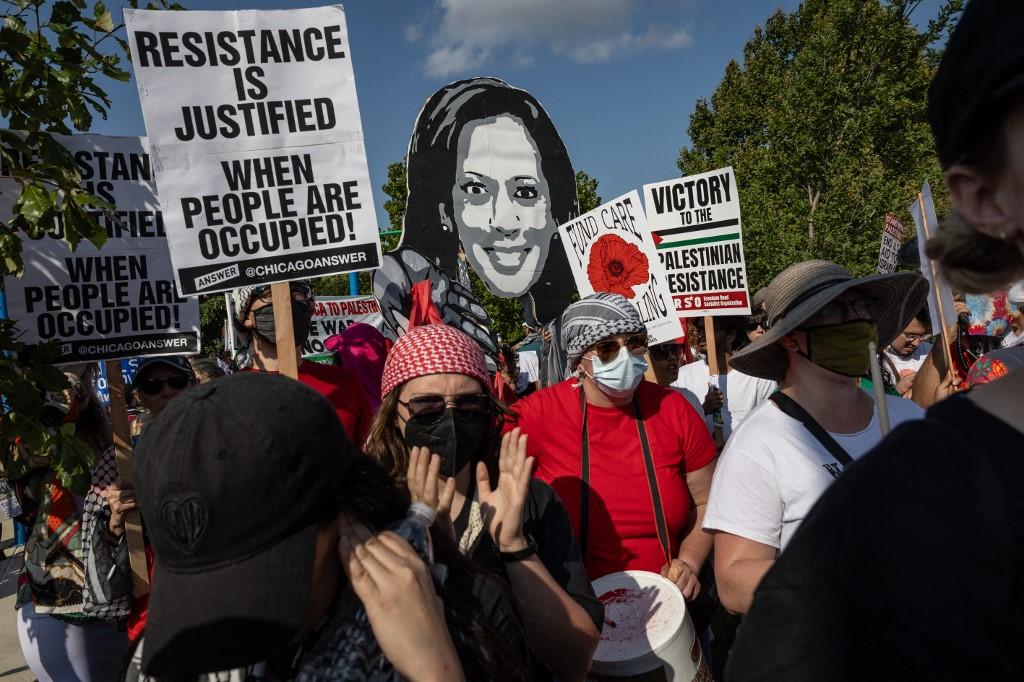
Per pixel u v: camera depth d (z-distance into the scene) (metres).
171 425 0.99
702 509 2.94
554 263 5.57
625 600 2.49
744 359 2.34
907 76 16.50
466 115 5.32
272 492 0.96
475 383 2.14
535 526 1.98
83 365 3.59
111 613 2.98
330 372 3.70
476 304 5.22
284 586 0.95
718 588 2.16
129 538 2.98
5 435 2.52
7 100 2.75
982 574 0.59
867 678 0.62
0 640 5.34
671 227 4.89
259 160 3.12
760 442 2.14
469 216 5.30
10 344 2.66
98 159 3.44
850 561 0.65
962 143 0.69
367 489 1.14
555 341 5.63
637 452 2.86
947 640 0.58
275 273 3.13
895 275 2.09
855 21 15.20
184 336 3.58
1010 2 0.63
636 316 2.89
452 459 2.07
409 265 5.08
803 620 0.68
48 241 3.32
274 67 3.17
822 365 2.12
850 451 2.10
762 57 31.66
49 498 3.08
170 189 2.97
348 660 1.03
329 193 3.23
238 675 1.05
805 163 15.54
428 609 1.00
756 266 15.63
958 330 3.77
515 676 1.26
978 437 0.64
